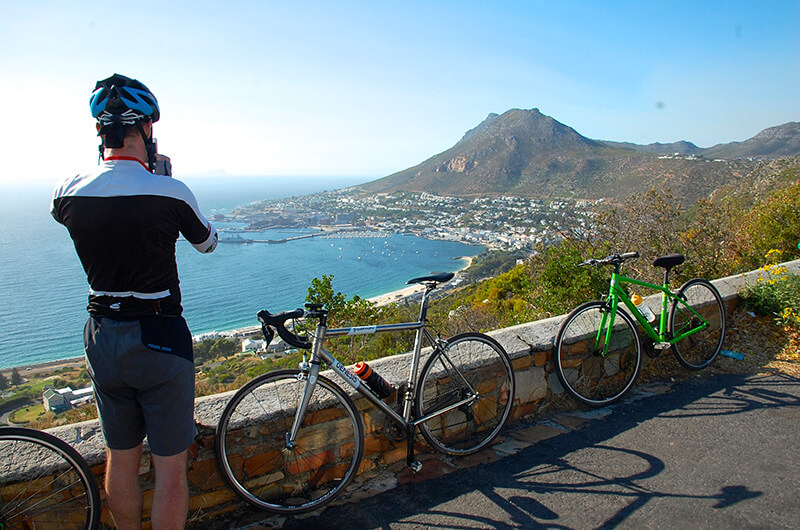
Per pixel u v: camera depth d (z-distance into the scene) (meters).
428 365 2.46
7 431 1.67
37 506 1.68
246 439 2.06
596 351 3.14
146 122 1.61
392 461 2.47
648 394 3.23
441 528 1.95
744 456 2.41
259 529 1.98
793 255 6.96
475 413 2.68
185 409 1.60
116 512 1.64
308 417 2.17
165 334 1.53
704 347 3.73
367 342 6.80
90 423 1.94
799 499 2.05
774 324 4.04
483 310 10.03
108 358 1.48
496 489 2.21
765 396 3.10
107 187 1.45
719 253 7.16
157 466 1.59
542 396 2.99
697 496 2.10
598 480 2.25
